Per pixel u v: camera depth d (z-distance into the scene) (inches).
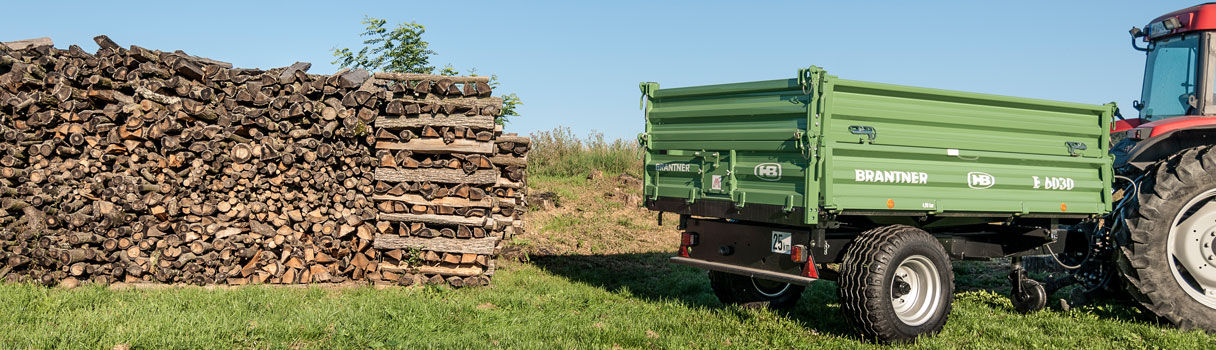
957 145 255.1
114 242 316.8
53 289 303.3
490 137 326.6
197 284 321.1
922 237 247.1
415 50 670.5
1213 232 284.2
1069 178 278.4
